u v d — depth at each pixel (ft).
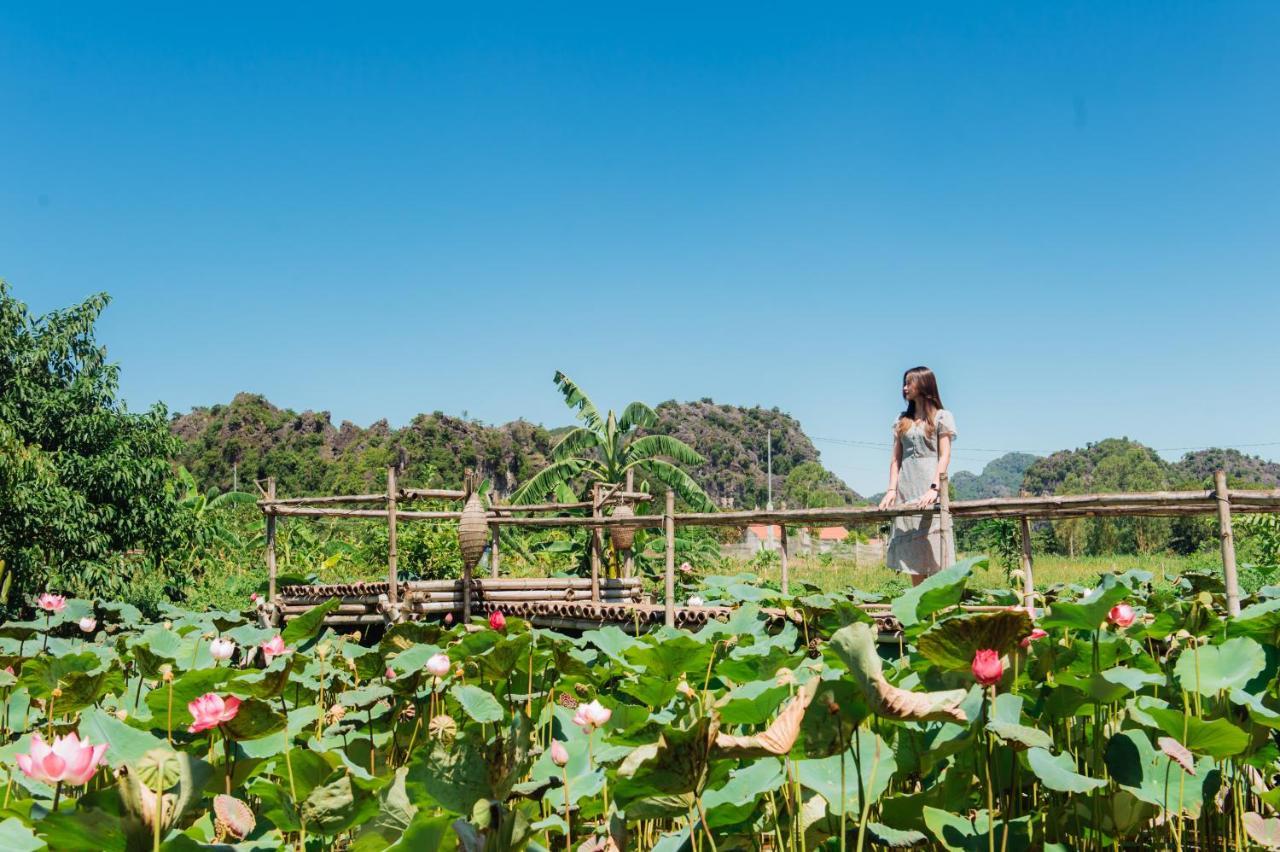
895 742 9.61
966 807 8.71
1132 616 9.74
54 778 6.08
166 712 10.35
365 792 8.09
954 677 8.94
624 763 6.62
